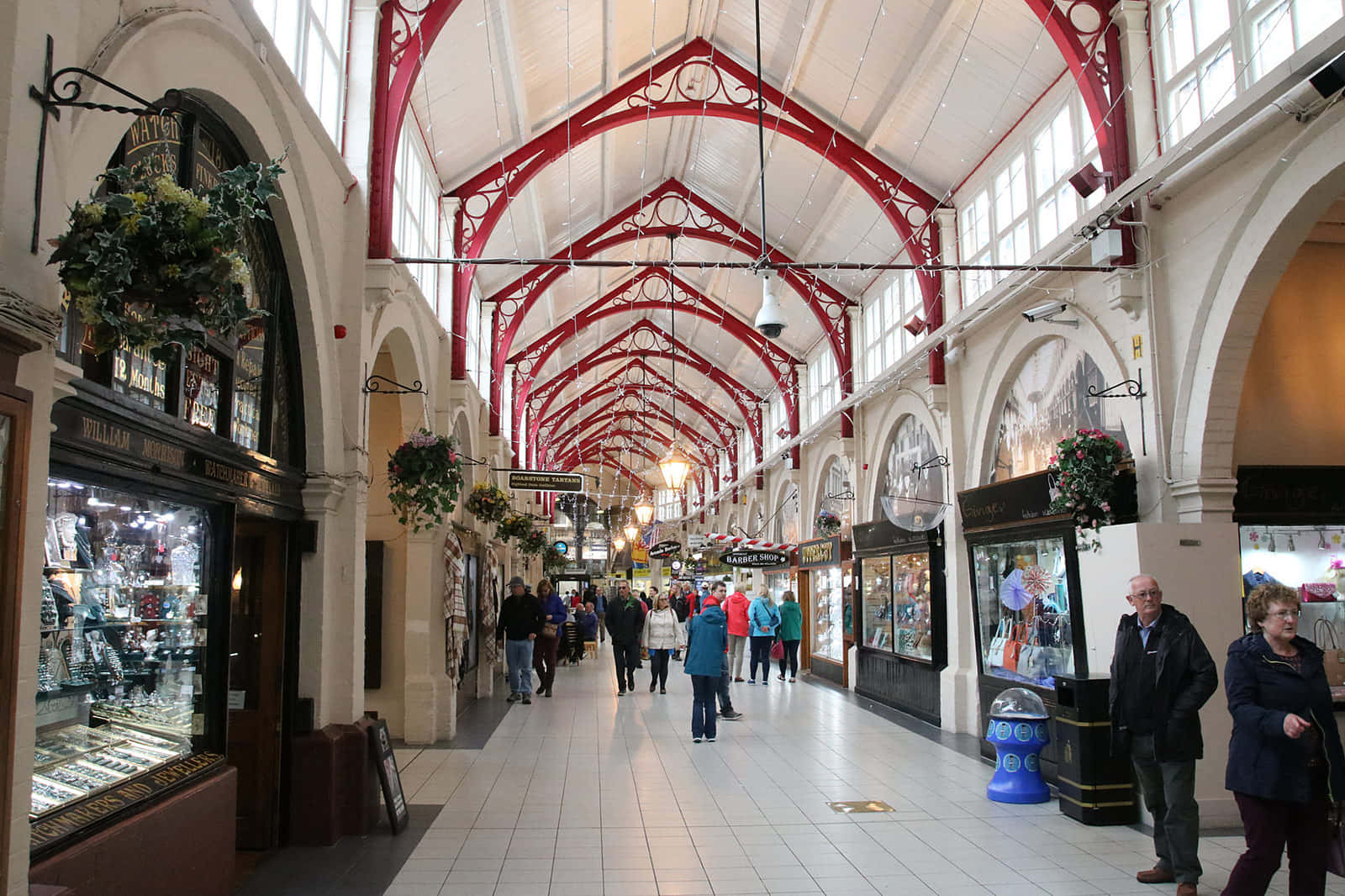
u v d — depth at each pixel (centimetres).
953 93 943
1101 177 722
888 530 1193
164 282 272
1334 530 672
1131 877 508
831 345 1519
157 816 387
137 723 406
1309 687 393
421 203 966
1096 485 678
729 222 1525
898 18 886
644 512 2197
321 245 585
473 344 1353
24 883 267
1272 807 393
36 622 275
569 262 691
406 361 892
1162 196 679
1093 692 628
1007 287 854
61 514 345
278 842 564
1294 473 660
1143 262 695
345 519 619
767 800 688
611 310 1891
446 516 972
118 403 360
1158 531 628
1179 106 674
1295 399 704
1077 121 814
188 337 285
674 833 599
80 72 278
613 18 954
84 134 310
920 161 1075
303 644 587
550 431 2802
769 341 1920
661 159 1437
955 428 1039
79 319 341
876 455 1361
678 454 1515
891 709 1189
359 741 596
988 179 1002
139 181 281
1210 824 600
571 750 891
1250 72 597
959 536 1025
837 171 1209
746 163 1329
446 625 960
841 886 495
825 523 1546
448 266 1101
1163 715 479
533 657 1316
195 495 446
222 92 429
